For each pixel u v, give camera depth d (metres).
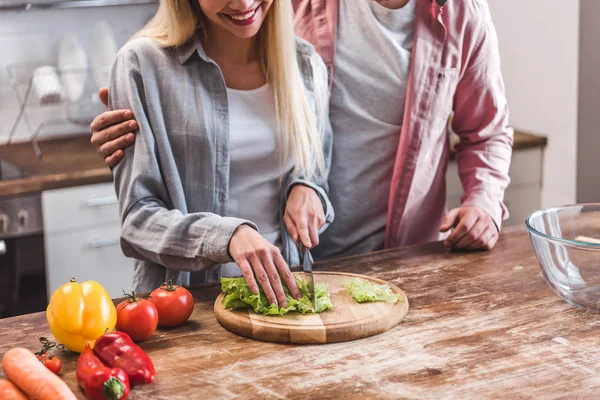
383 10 1.90
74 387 1.19
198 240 1.49
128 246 1.64
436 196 2.04
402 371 1.21
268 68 1.73
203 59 1.65
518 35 2.94
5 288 2.66
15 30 3.10
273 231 1.77
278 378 1.20
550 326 1.36
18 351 1.19
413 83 1.90
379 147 1.96
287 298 1.42
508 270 1.64
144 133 1.61
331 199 2.01
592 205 1.61
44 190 2.63
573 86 2.74
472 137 2.02
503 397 1.13
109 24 3.27
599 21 2.64
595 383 1.17
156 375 1.22
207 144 1.65
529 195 2.97
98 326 1.28
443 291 1.54
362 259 1.73
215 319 1.44
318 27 1.94
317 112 1.84
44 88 3.01
